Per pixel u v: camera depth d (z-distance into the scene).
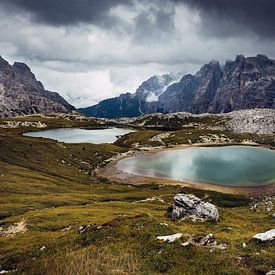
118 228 46.97
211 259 34.06
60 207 97.62
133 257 36.00
